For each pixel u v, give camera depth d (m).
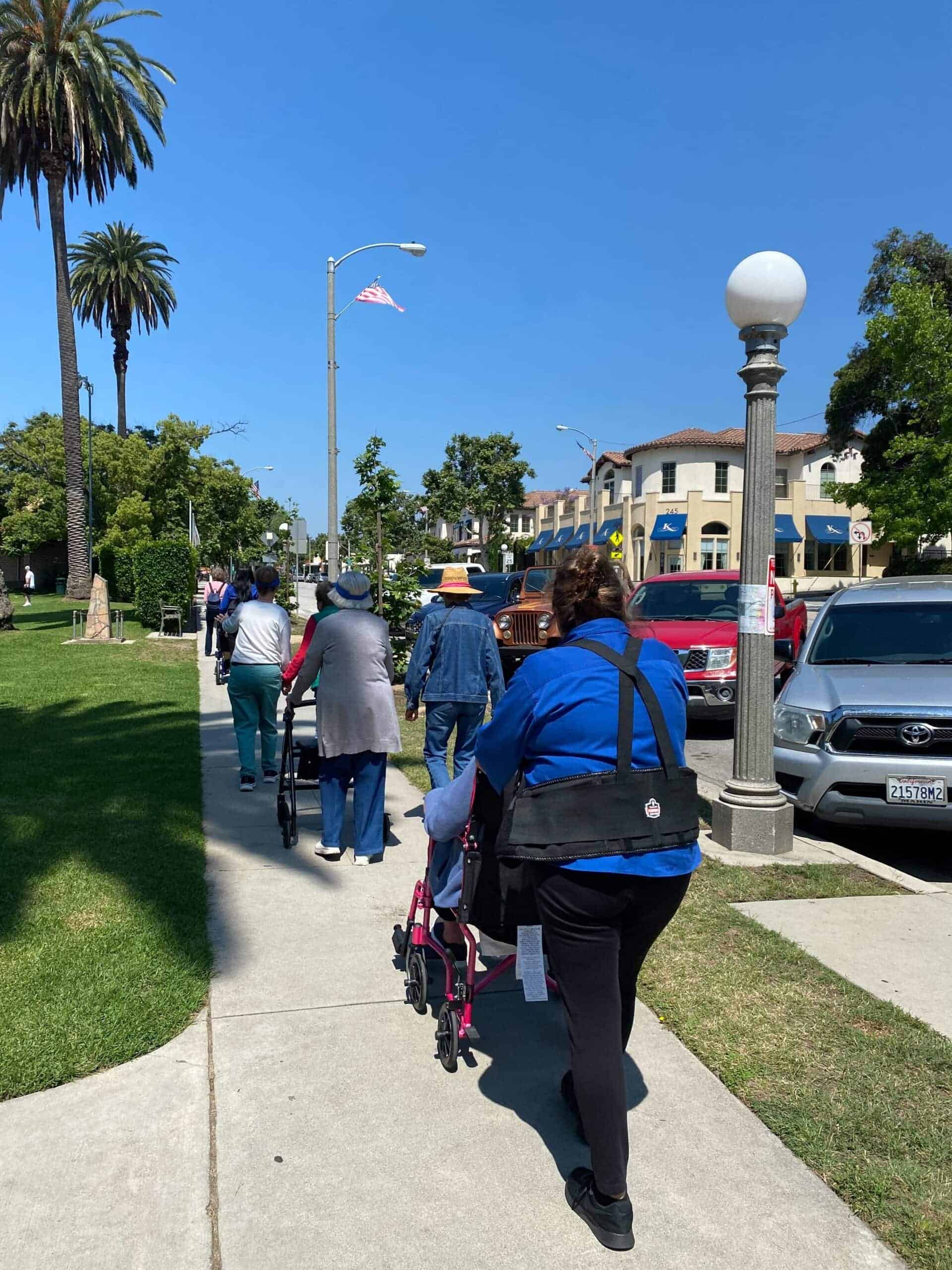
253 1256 2.39
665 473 52.00
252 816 6.47
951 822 5.72
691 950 4.27
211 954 4.17
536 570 19.02
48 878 4.96
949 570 35.84
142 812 6.30
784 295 5.55
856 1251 2.42
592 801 2.37
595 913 2.39
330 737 5.29
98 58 27.17
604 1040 2.43
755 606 5.85
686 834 2.44
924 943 4.43
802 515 51.16
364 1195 2.62
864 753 5.93
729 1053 3.38
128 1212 2.54
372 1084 3.17
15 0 26.97
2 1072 3.12
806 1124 2.94
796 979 3.98
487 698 6.57
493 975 3.28
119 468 44.50
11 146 28.19
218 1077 3.19
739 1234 2.48
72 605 32.59
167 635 21.22
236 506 48.84
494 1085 3.18
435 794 3.27
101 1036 3.37
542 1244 2.45
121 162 29.66
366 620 5.34
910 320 24.36
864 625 7.27
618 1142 2.42
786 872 5.46
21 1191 2.61
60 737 8.98
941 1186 2.66
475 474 66.56
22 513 46.00
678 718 2.53
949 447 24.28
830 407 39.91
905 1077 3.23
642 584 12.24
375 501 14.25
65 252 29.95
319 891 5.00
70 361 31.94
